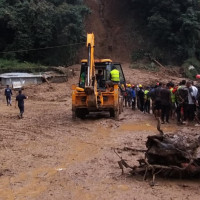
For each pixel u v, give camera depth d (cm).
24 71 4244
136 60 5416
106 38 5788
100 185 764
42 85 3656
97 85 1828
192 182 771
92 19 5912
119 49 5619
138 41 5578
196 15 5091
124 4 6041
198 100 1459
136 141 1206
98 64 1848
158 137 793
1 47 5159
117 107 1684
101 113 1992
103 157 996
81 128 1488
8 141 1220
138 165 889
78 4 5369
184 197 684
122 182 777
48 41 4922
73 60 5153
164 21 5097
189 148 795
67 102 2806
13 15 4925
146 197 686
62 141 1225
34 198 702
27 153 1053
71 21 4894
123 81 2291
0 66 4466
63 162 955
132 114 1939
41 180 808
